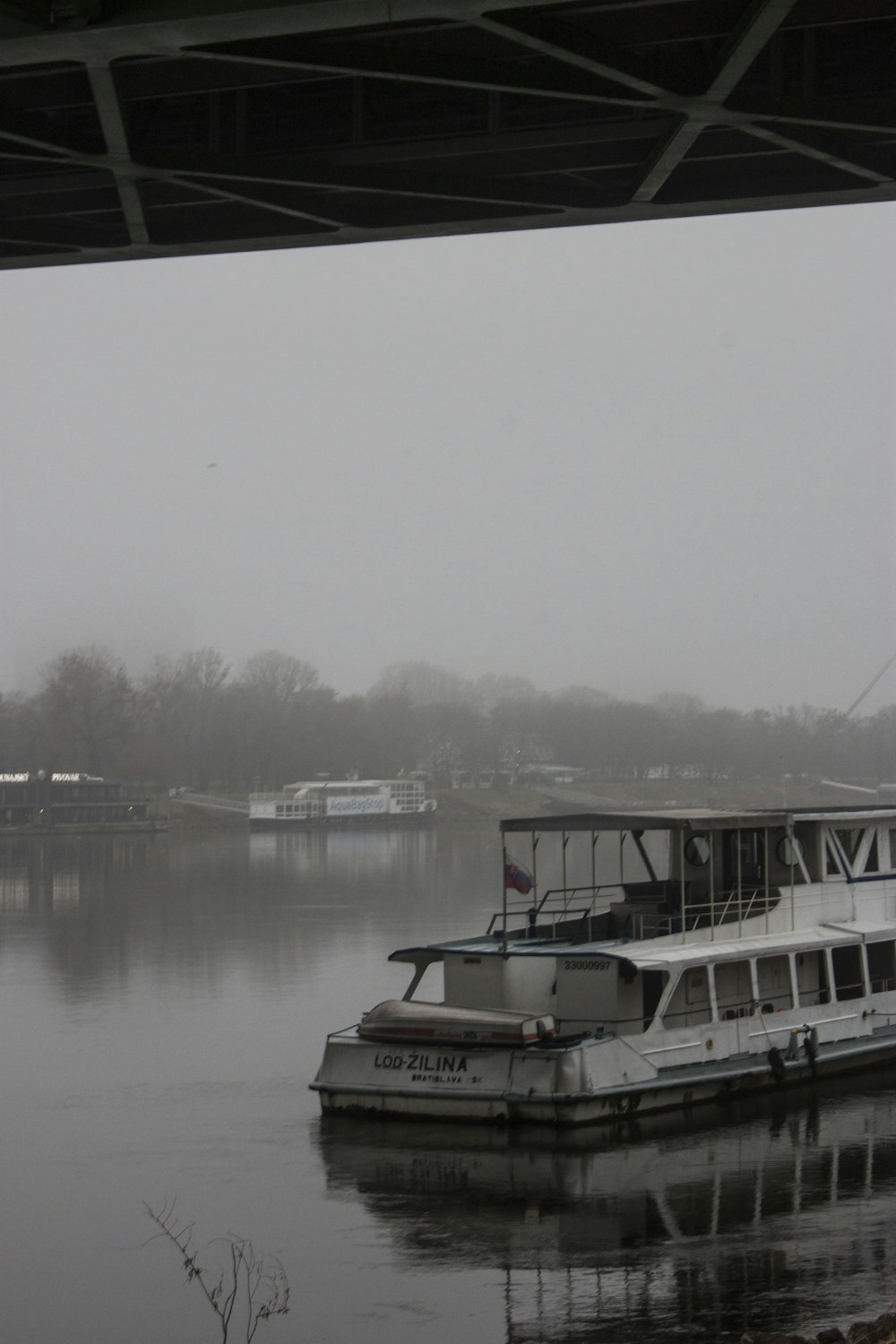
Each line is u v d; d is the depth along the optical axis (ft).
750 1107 94.53
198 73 81.61
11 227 98.17
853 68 83.35
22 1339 61.26
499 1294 64.08
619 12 74.38
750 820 101.65
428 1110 90.79
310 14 64.95
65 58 69.87
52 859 415.03
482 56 78.38
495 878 324.80
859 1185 78.33
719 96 75.72
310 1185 80.79
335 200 94.32
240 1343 60.18
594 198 92.84
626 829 98.53
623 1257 68.08
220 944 197.88
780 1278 64.95
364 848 485.56
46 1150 90.27
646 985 95.86
